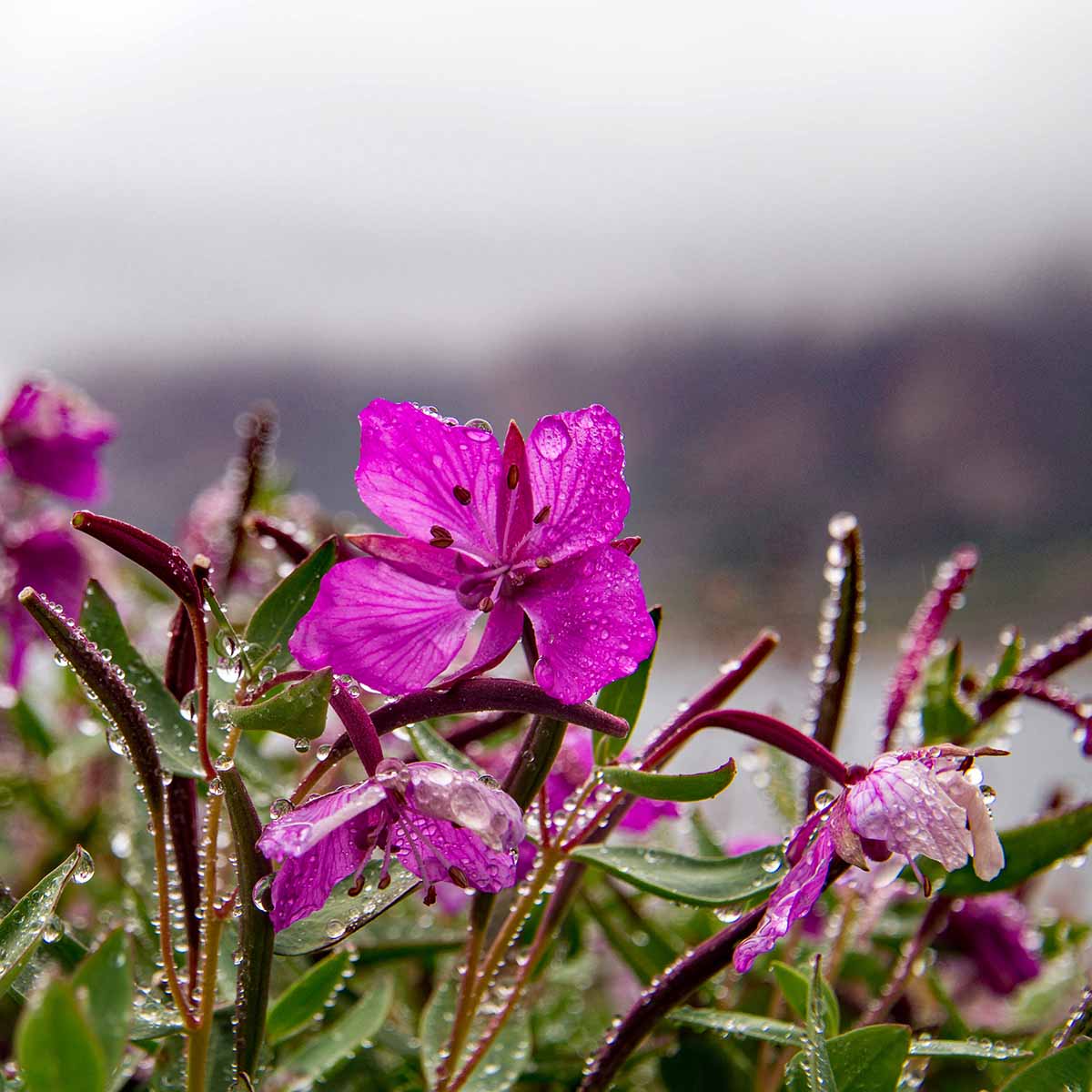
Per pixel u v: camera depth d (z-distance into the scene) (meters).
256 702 0.46
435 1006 0.52
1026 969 0.55
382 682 0.47
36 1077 0.43
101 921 0.57
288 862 0.46
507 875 0.46
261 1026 0.47
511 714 0.51
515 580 0.47
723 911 0.50
